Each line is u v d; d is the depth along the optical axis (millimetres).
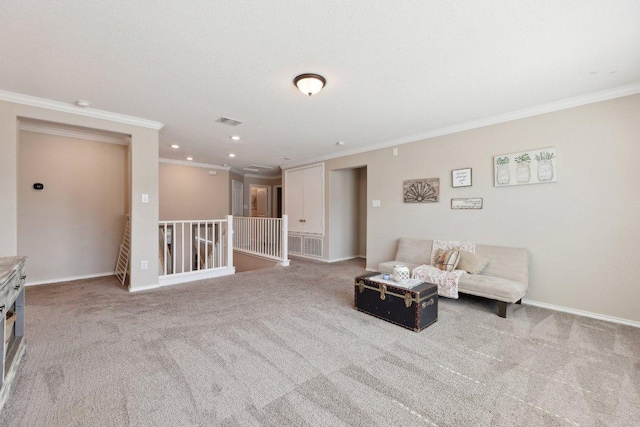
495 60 2291
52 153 4242
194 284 4105
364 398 1639
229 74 2529
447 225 4082
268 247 5969
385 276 3062
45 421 1436
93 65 2361
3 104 2910
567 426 1438
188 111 3447
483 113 3488
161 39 2010
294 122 3861
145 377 1819
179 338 2367
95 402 1580
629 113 2740
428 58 2264
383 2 1647
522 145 3389
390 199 4824
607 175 2857
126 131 3666
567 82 2664
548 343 2340
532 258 3324
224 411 1521
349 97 3025
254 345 2258
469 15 1760
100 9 1698
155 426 1414
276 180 9828
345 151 5590
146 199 3830
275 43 2066
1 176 2893
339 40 2029
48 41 2020
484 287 2986
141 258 3803
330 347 2240
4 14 1726
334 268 5332
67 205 4367
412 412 1529
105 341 2301
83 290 3777
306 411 1526
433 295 2723
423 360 2062
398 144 4715
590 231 2957
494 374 1895
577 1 1635
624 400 1639
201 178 7152
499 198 3578
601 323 2773
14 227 2949
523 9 1701
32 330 2496
